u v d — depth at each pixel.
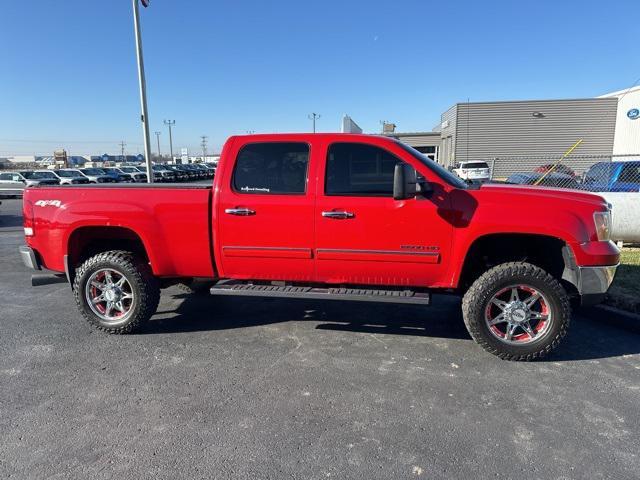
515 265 4.02
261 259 4.45
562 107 31.14
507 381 3.72
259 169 4.41
